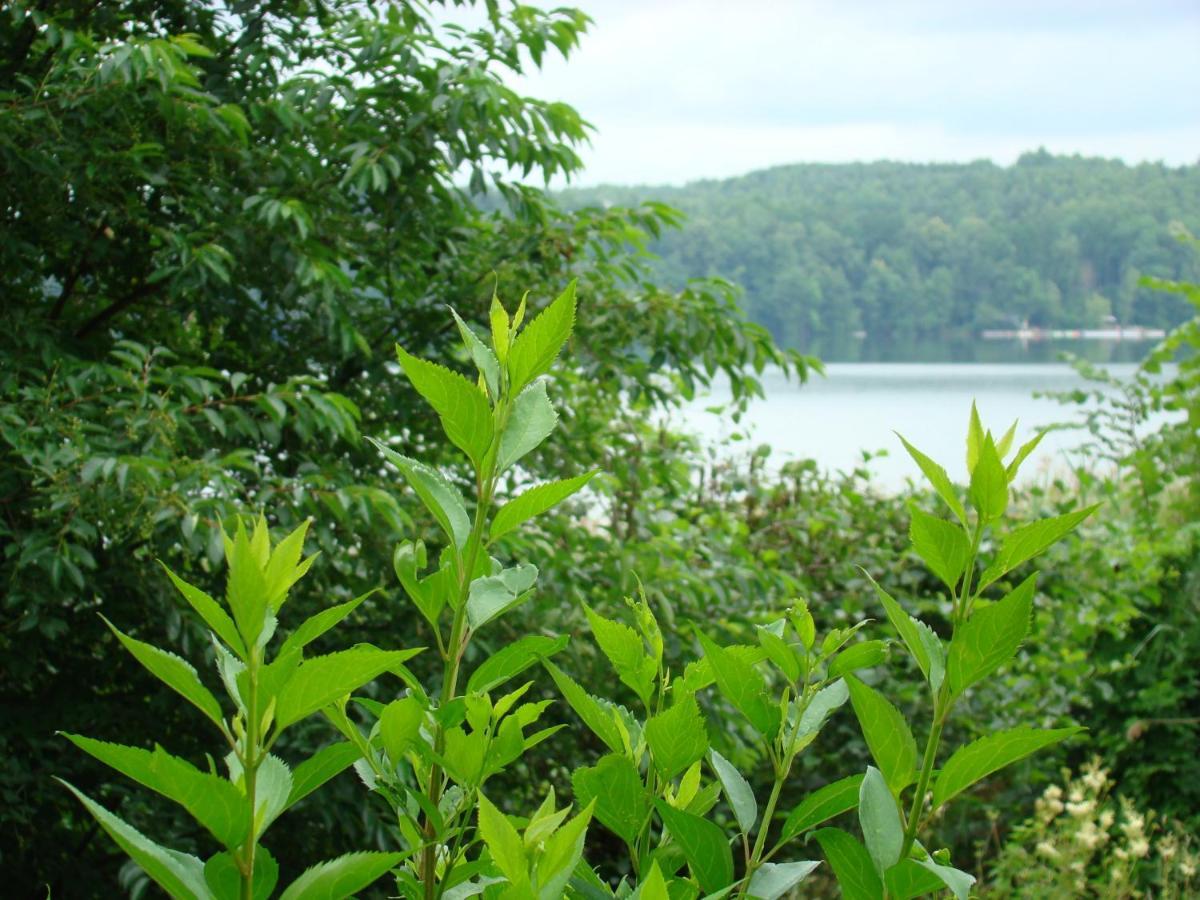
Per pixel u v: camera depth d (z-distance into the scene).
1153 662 5.45
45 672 4.15
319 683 0.69
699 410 6.15
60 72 3.76
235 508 3.35
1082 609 5.75
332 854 4.14
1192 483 6.85
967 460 0.85
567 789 4.79
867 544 5.80
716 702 4.29
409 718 0.84
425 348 4.69
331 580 4.33
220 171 4.22
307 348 4.68
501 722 0.87
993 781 5.66
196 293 4.24
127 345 3.59
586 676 4.47
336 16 4.80
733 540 5.36
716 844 0.90
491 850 0.74
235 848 0.69
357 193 4.61
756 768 5.29
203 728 4.11
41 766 3.89
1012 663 5.62
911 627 0.84
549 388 4.80
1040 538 0.80
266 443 4.43
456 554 0.87
